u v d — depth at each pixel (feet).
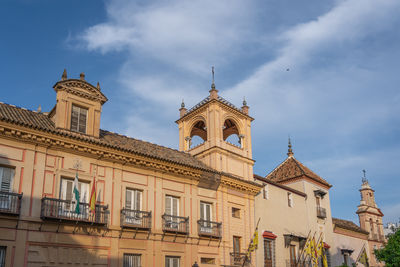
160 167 81.05
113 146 72.95
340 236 140.05
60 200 63.93
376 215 172.45
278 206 111.86
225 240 90.27
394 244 111.65
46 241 62.75
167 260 78.59
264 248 101.55
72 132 71.77
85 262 66.33
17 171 62.64
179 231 80.02
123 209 72.74
